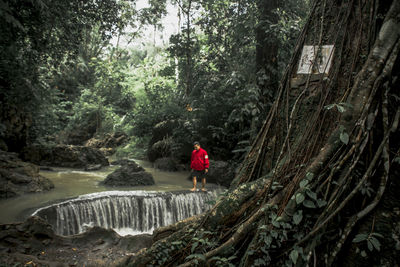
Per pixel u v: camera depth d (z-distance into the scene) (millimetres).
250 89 7863
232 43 10562
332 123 2428
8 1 7379
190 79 12664
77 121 21938
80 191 7770
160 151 13688
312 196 2102
